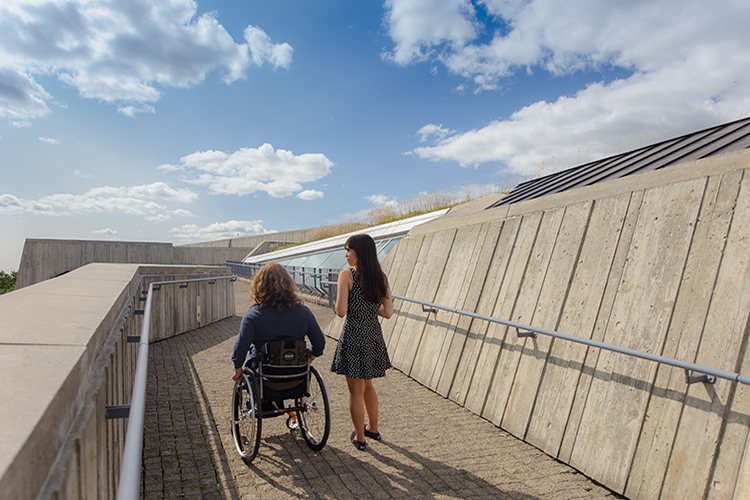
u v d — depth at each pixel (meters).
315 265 17.33
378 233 14.80
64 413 1.09
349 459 3.57
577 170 8.16
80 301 2.40
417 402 5.09
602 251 3.98
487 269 5.41
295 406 3.52
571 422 3.65
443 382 5.40
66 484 0.98
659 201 3.63
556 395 3.88
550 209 4.89
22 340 1.43
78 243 28.42
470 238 6.02
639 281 3.53
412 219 13.62
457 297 5.75
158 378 5.75
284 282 3.46
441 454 3.71
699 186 3.35
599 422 3.42
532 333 4.29
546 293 4.39
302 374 3.42
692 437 2.80
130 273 5.12
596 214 4.20
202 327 9.80
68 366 1.19
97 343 1.77
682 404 2.92
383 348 3.84
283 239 37.91
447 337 5.66
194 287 9.55
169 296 8.51
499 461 3.61
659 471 2.91
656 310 3.31
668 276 3.32
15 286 27.62
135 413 1.32
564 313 4.10
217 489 3.07
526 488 3.19
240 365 3.36
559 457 3.64
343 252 16.28
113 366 2.20
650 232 3.60
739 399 2.64
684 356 3.00
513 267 5.00
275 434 4.05
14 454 0.72
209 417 4.40
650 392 3.15
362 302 3.73
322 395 3.56
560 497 3.08
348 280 3.70
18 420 0.84
